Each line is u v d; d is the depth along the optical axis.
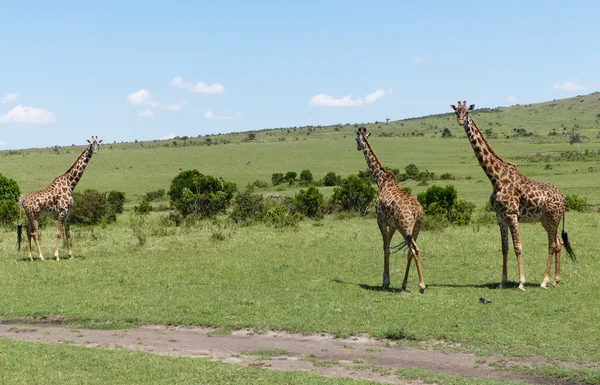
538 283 14.08
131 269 16.78
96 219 33.03
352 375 8.73
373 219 31.70
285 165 83.94
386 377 8.61
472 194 45.44
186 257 18.64
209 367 8.94
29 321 12.36
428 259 17.47
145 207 41.59
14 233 26.88
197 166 84.69
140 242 21.64
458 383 8.17
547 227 13.82
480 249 18.83
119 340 10.84
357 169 76.88
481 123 180.00
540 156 83.81
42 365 9.09
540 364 8.90
